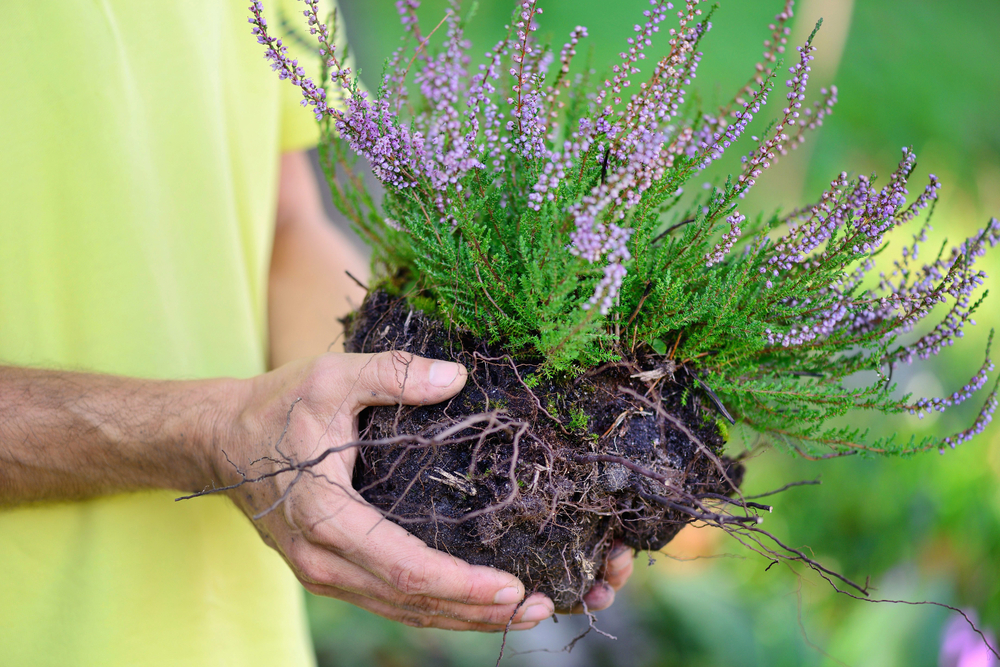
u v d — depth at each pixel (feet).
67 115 2.52
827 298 2.28
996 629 4.13
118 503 2.61
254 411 2.36
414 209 2.32
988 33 7.23
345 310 3.15
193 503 2.71
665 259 2.29
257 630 2.84
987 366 2.25
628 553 2.52
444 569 2.28
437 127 2.29
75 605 2.58
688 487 2.35
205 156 2.73
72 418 2.40
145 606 2.64
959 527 4.34
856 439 2.33
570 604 2.43
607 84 2.26
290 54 2.89
